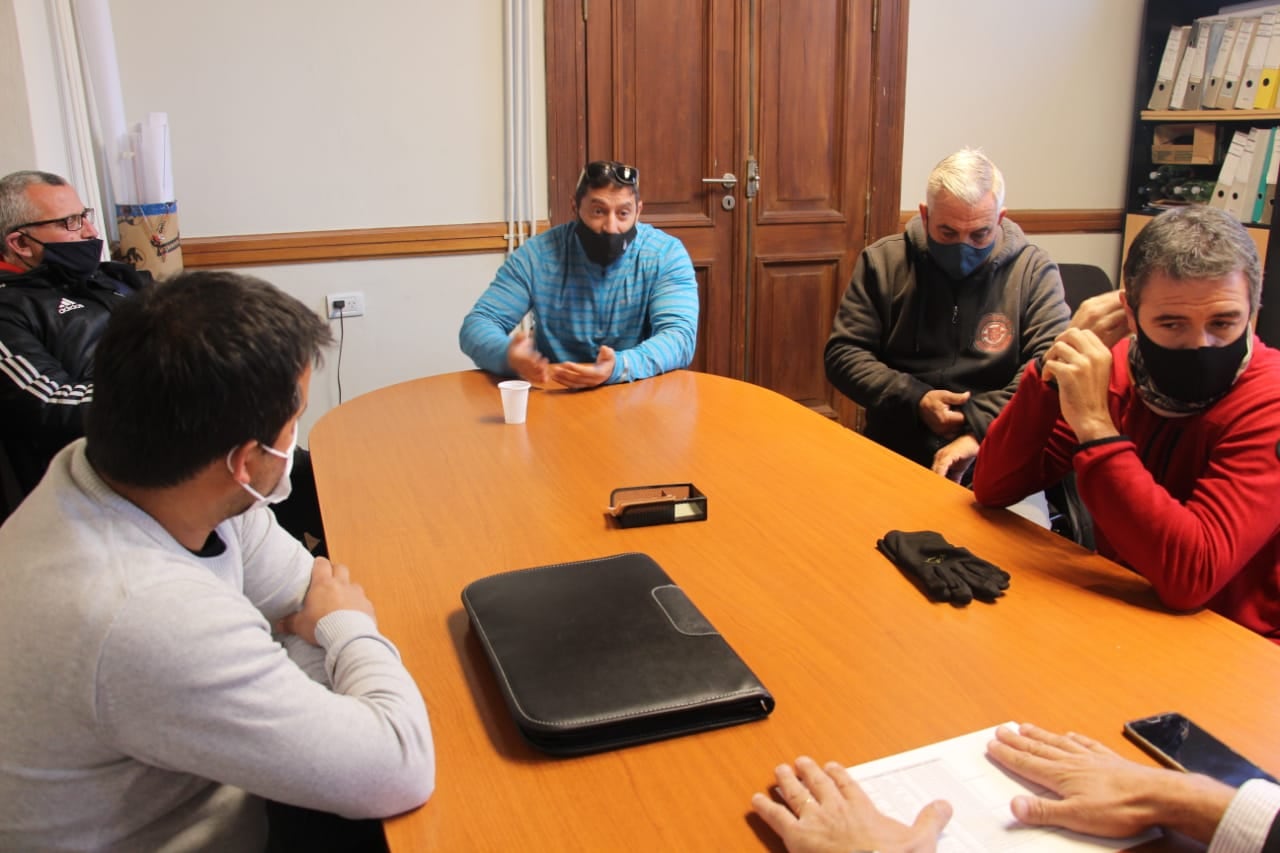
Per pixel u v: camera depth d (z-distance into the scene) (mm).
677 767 915
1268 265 3598
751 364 4039
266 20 3109
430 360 3566
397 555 1373
